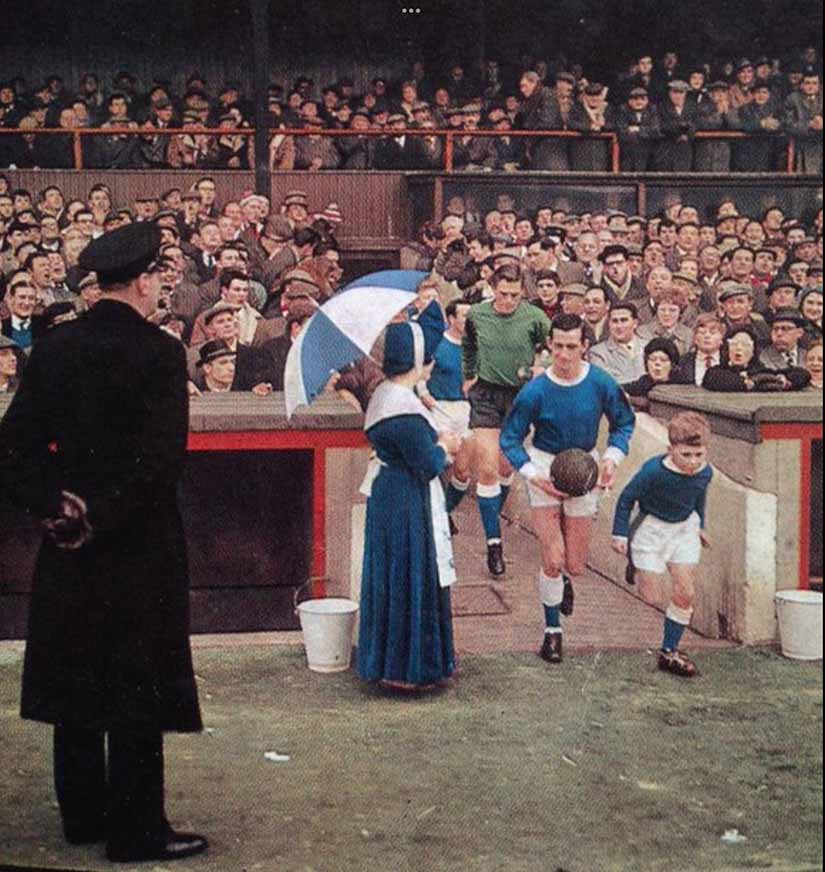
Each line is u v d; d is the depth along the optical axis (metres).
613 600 4.90
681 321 5.27
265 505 5.00
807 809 3.86
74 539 3.19
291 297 5.14
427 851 3.66
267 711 4.45
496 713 4.45
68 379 3.22
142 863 3.51
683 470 4.73
